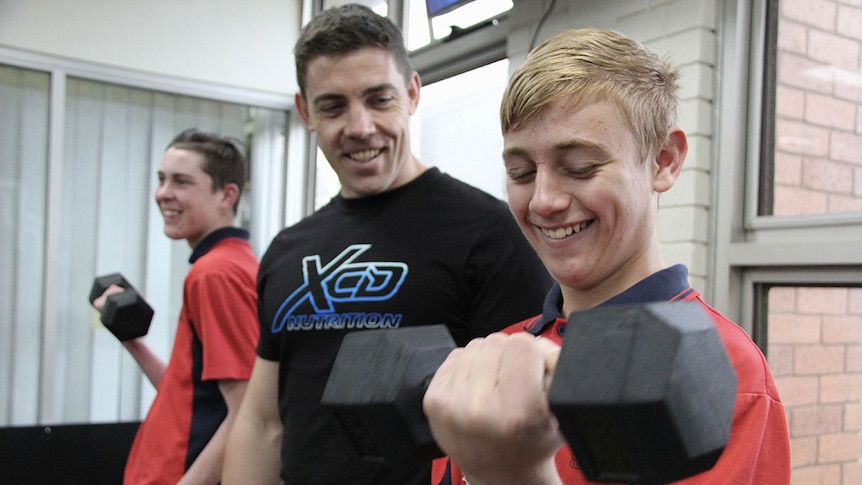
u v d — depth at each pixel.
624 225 0.81
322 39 1.35
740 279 1.79
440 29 2.82
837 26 1.68
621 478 0.40
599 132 0.78
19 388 3.18
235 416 1.71
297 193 3.83
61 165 3.27
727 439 0.40
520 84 0.82
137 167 3.47
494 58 2.60
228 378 1.69
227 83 3.61
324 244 1.44
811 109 1.73
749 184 1.80
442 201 1.36
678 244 1.84
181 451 1.74
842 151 1.66
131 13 3.40
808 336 1.69
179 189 2.00
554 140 0.80
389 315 1.30
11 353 3.17
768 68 1.81
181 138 2.07
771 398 0.75
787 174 1.76
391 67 1.37
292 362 1.40
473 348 0.48
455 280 1.29
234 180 2.10
